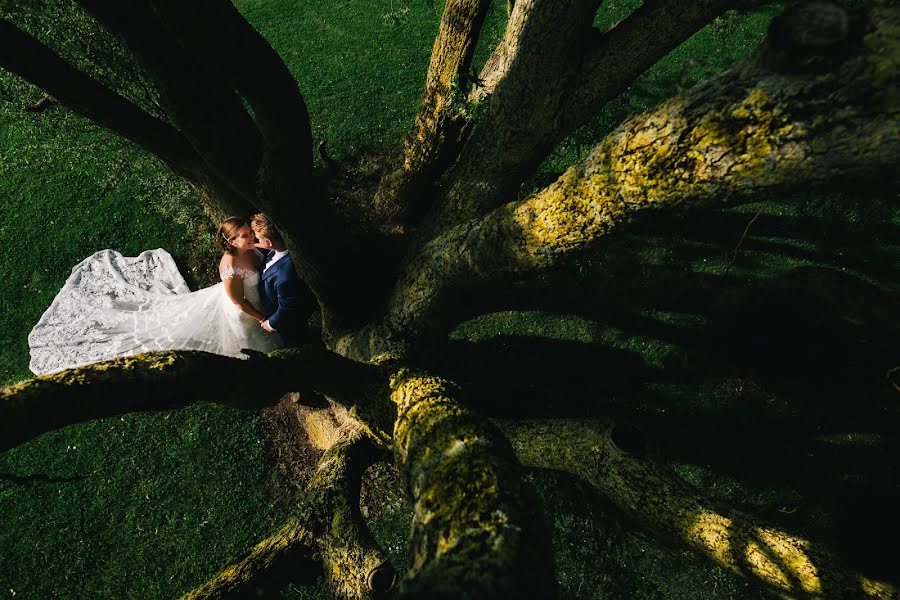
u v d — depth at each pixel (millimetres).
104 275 6535
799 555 2930
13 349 6188
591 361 5805
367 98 8391
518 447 3943
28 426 1797
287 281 4699
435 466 1702
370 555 2867
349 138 7840
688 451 5242
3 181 7555
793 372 5348
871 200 3656
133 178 7414
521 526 1377
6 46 3330
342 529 3043
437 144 5738
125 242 6938
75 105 3822
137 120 4121
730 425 5320
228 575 2834
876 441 5059
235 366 2340
